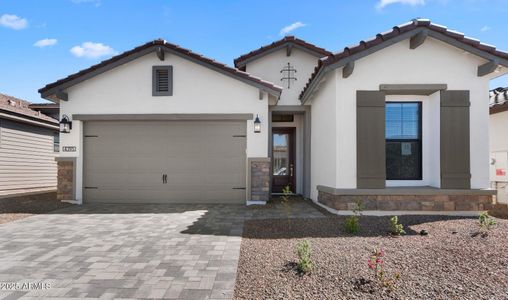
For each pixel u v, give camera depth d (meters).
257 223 5.88
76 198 8.45
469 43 6.04
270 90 8.15
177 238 4.95
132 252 4.27
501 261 3.32
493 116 8.80
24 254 4.20
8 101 12.08
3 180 10.48
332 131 6.70
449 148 6.30
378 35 6.04
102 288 3.13
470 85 6.39
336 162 6.38
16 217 6.68
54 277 3.42
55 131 13.46
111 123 8.61
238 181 8.48
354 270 3.32
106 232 5.37
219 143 8.52
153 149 8.56
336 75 6.44
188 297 2.92
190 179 8.51
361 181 6.27
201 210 7.43
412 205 6.30
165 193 8.51
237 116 8.40
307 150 9.32
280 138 10.65
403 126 6.80
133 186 8.54
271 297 2.83
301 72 9.80
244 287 3.09
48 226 5.84
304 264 3.33
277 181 10.60
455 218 5.88
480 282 2.93
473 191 6.22
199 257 4.03
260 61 9.90
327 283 3.05
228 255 4.09
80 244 4.66
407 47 6.43
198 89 8.48
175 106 8.48
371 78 6.41
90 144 8.62
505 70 6.38
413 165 6.79
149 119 8.46
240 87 8.48
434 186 6.51
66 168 8.54
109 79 8.54
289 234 5.03
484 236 4.30
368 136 6.32
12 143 10.90
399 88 6.36
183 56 8.29
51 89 8.34
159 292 3.03
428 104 6.76
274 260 3.79
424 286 2.91
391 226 5.19
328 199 7.05
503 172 8.40
